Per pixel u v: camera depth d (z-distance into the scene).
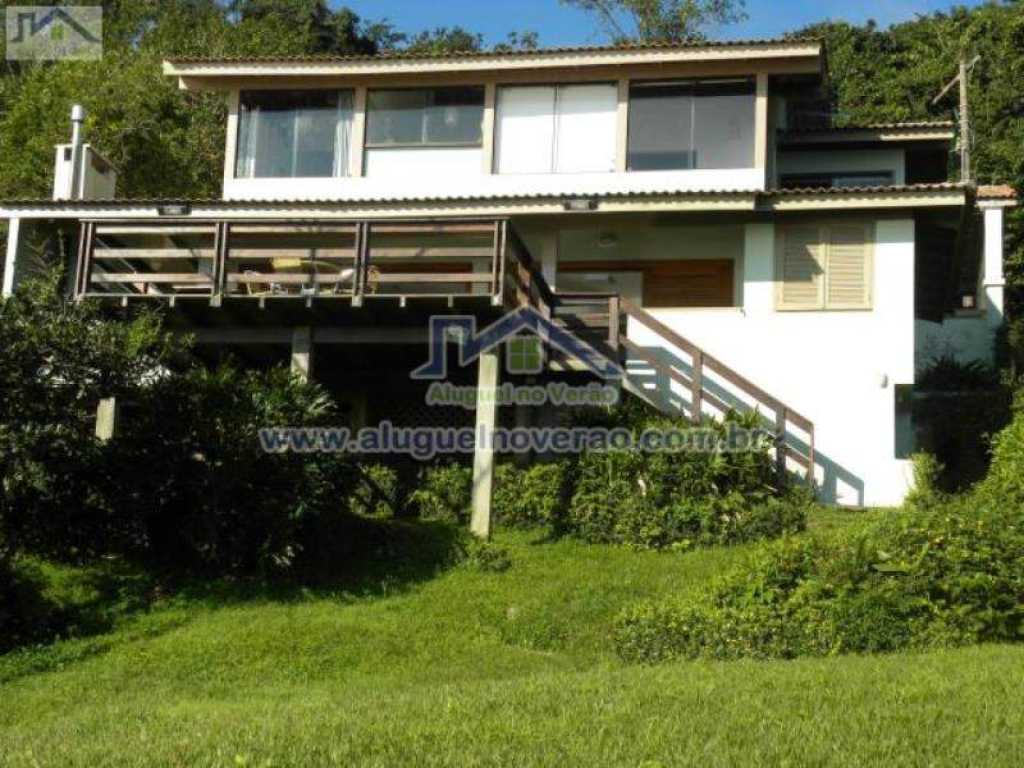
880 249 19.02
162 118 31.64
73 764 7.34
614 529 15.36
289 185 21.59
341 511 14.81
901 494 18.19
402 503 16.88
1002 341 26.88
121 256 16.55
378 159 21.47
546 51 20.72
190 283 16.59
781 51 20.23
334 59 21.38
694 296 20.44
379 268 20.06
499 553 14.62
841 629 11.28
